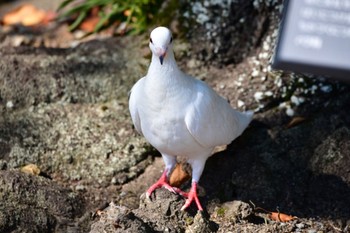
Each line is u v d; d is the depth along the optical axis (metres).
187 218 3.94
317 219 4.05
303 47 2.26
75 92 5.00
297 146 4.51
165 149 3.95
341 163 4.29
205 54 5.20
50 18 6.58
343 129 4.43
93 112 4.86
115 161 4.50
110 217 3.78
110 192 4.33
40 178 4.23
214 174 4.34
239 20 5.11
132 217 3.72
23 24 6.50
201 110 3.71
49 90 4.98
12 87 4.96
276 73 4.91
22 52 5.40
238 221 3.95
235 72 5.08
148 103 3.70
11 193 4.00
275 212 4.09
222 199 4.21
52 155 4.53
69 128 4.71
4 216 3.87
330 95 4.85
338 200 4.14
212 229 3.88
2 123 4.71
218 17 5.16
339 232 3.97
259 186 4.23
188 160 4.08
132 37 5.51
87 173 4.45
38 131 4.67
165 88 3.62
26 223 3.91
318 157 4.37
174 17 5.34
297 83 4.86
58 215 4.05
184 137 3.79
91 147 4.59
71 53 5.38
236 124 4.14
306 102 4.83
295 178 4.30
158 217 3.91
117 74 5.15
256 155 4.46
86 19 6.35
